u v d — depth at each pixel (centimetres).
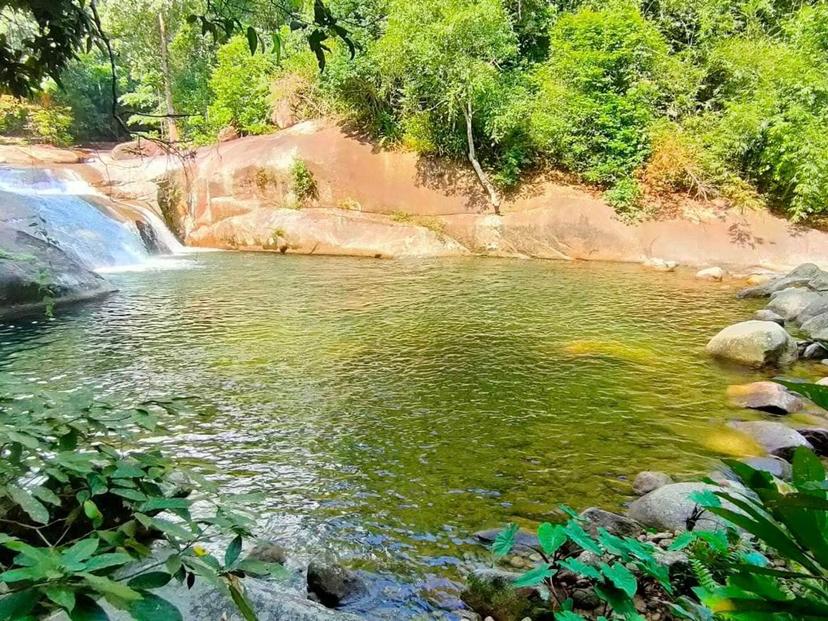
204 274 1096
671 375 581
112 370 568
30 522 169
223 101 1855
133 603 88
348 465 391
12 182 1275
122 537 122
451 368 592
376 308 845
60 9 211
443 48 1324
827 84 1255
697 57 1498
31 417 152
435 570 283
